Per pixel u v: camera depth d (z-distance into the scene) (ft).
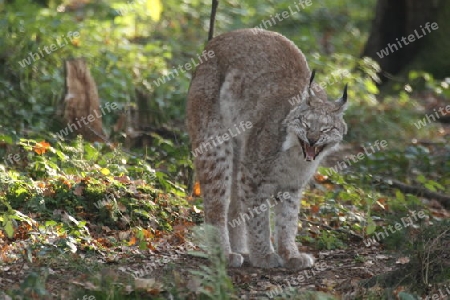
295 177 35.06
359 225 40.01
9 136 43.50
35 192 37.81
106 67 58.49
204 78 36.99
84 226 35.63
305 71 37.04
